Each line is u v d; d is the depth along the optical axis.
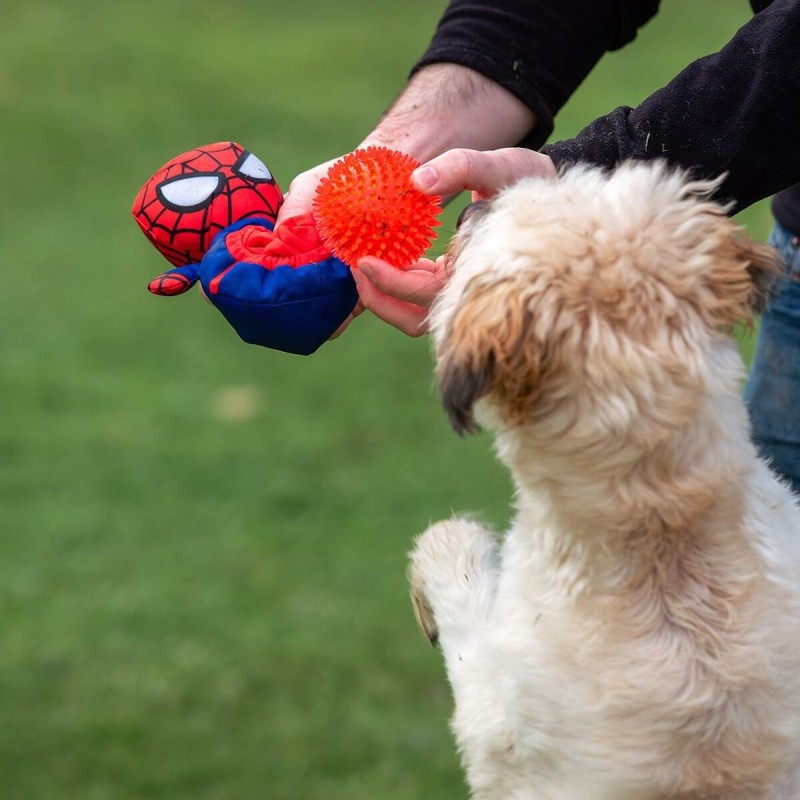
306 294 3.33
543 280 3.05
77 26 22.36
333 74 19.30
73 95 18.36
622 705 3.21
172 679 6.71
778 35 3.21
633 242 3.08
